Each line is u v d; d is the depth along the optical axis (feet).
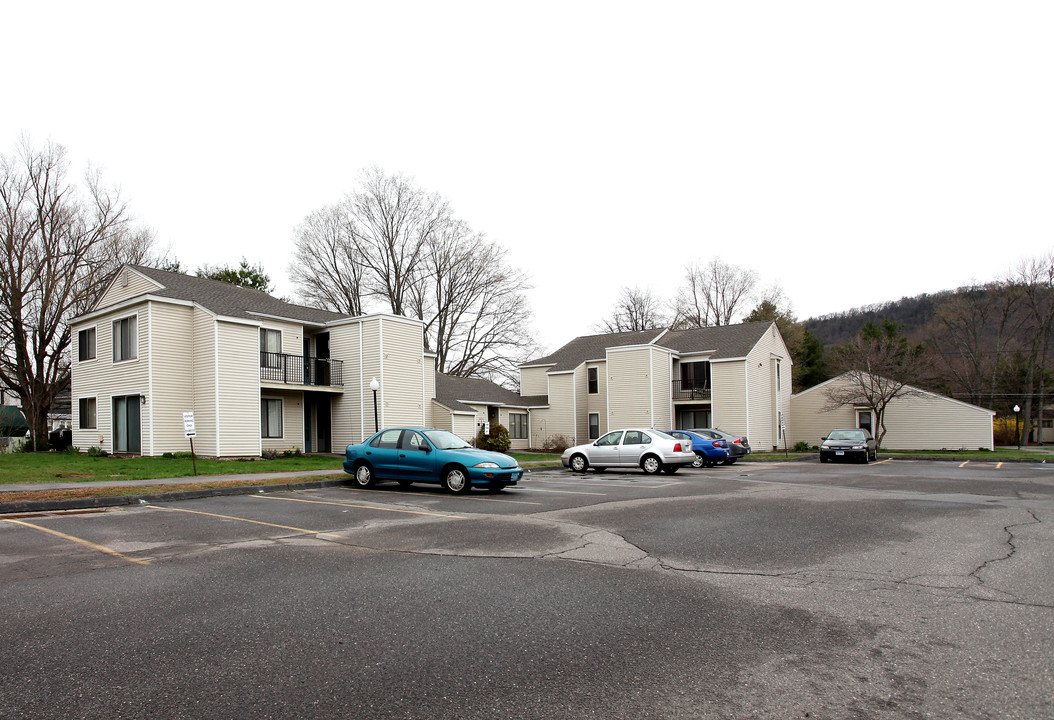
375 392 75.05
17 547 27.61
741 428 126.52
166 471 61.05
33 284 105.19
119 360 84.74
